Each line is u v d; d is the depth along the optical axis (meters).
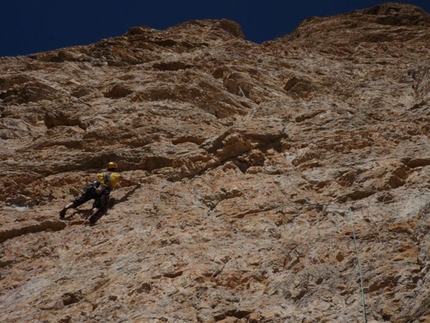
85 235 8.73
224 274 6.93
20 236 9.06
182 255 7.48
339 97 14.70
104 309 6.69
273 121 11.81
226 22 27.66
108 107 13.80
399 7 27.66
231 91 15.27
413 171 9.02
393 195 8.22
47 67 18.47
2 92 16.11
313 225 7.96
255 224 8.20
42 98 15.45
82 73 17.84
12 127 13.56
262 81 15.73
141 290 6.92
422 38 22.66
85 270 7.75
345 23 26.64
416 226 7.04
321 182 9.12
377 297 5.95
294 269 6.82
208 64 17.14
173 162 10.53
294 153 10.41
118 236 8.52
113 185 9.55
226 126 12.83
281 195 8.91
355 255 6.75
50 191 10.27
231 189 9.28
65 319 6.62
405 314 5.52
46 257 8.34
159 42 21.58
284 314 6.03
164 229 8.42
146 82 15.22
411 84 15.30
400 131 10.57
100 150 11.54
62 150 11.76
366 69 17.89
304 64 18.12
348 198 8.52
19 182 10.58
